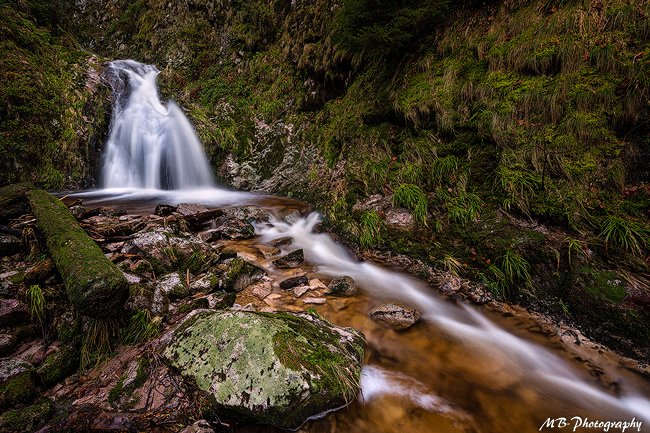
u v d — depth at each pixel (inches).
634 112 163.9
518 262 174.2
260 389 92.6
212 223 267.3
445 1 259.6
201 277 166.1
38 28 454.0
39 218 160.4
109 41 698.2
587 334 147.4
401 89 297.3
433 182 237.0
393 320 159.6
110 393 96.9
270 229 278.8
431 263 207.8
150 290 139.6
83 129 384.2
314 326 129.6
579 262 157.8
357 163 301.0
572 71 194.5
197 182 426.0
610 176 165.9
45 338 112.2
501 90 224.4
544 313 162.6
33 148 335.9
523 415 110.9
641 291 138.3
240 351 101.7
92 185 382.3
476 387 122.6
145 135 431.8
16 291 120.1
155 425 85.7
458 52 269.1
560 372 132.5
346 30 319.9
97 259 121.2
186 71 551.8
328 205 294.7
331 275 211.6
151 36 634.8
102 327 115.1
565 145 183.8
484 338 153.3
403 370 129.3
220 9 573.9
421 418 106.4
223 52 549.6
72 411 89.3
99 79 449.1
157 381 99.9
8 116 326.3
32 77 365.1
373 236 238.8
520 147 201.5
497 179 203.6
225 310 123.6
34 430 81.7
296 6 466.0
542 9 225.0
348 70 385.7
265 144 425.7
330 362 107.8
